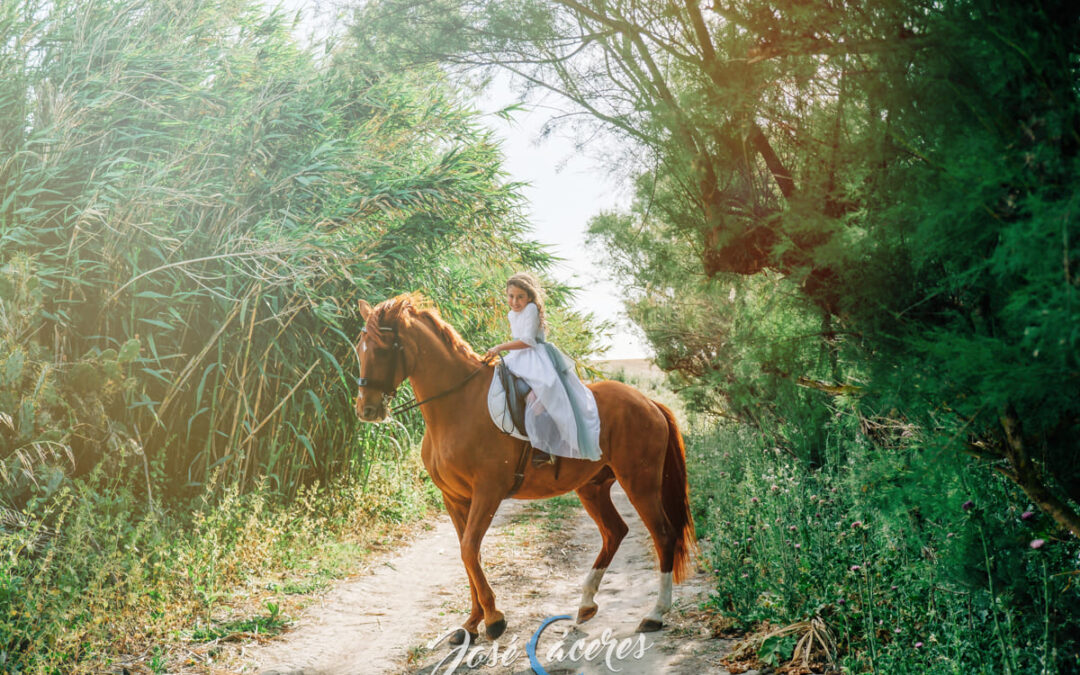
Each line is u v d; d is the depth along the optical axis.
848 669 3.28
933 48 2.15
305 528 6.58
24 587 4.17
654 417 4.98
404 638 4.73
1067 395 1.93
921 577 3.21
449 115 8.40
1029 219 1.86
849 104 2.52
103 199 5.81
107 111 6.36
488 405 4.50
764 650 3.72
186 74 6.93
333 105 7.84
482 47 3.17
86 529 4.77
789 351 2.78
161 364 6.38
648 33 2.89
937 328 2.24
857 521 3.64
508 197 8.38
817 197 2.58
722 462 7.21
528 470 4.62
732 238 2.92
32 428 5.10
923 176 2.17
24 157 5.91
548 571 6.50
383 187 7.20
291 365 6.88
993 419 2.34
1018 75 1.99
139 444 5.90
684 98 2.68
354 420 7.98
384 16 3.31
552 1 3.04
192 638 4.50
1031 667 2.59
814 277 2.76
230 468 6.57
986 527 2.74
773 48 2.49
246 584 5.49
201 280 6.41
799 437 5.38
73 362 5.83
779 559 4.39
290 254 6.31
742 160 2.88
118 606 4.55
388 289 7.56
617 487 12.51
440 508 9.35
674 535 4.87
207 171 6.60
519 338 4.72
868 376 2.62
